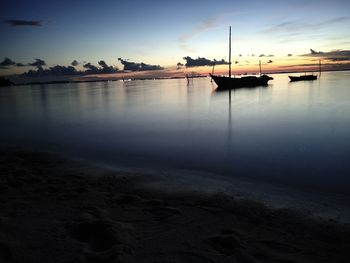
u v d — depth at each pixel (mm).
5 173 8156
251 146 12664
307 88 57062
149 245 4035
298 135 14758
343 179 8180
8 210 5125
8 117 26516
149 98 48469
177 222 4887
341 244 4340
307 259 3871
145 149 12516
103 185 7332
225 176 8547
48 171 8891
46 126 20328
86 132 17469
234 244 4109
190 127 18328
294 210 5754
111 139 15023
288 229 4809
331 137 14031
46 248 3789
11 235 4078
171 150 12227
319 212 5754
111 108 32844
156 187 7266
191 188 7227
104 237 4133
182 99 43219
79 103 41969
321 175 8586
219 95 48031
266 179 8258
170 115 25016
